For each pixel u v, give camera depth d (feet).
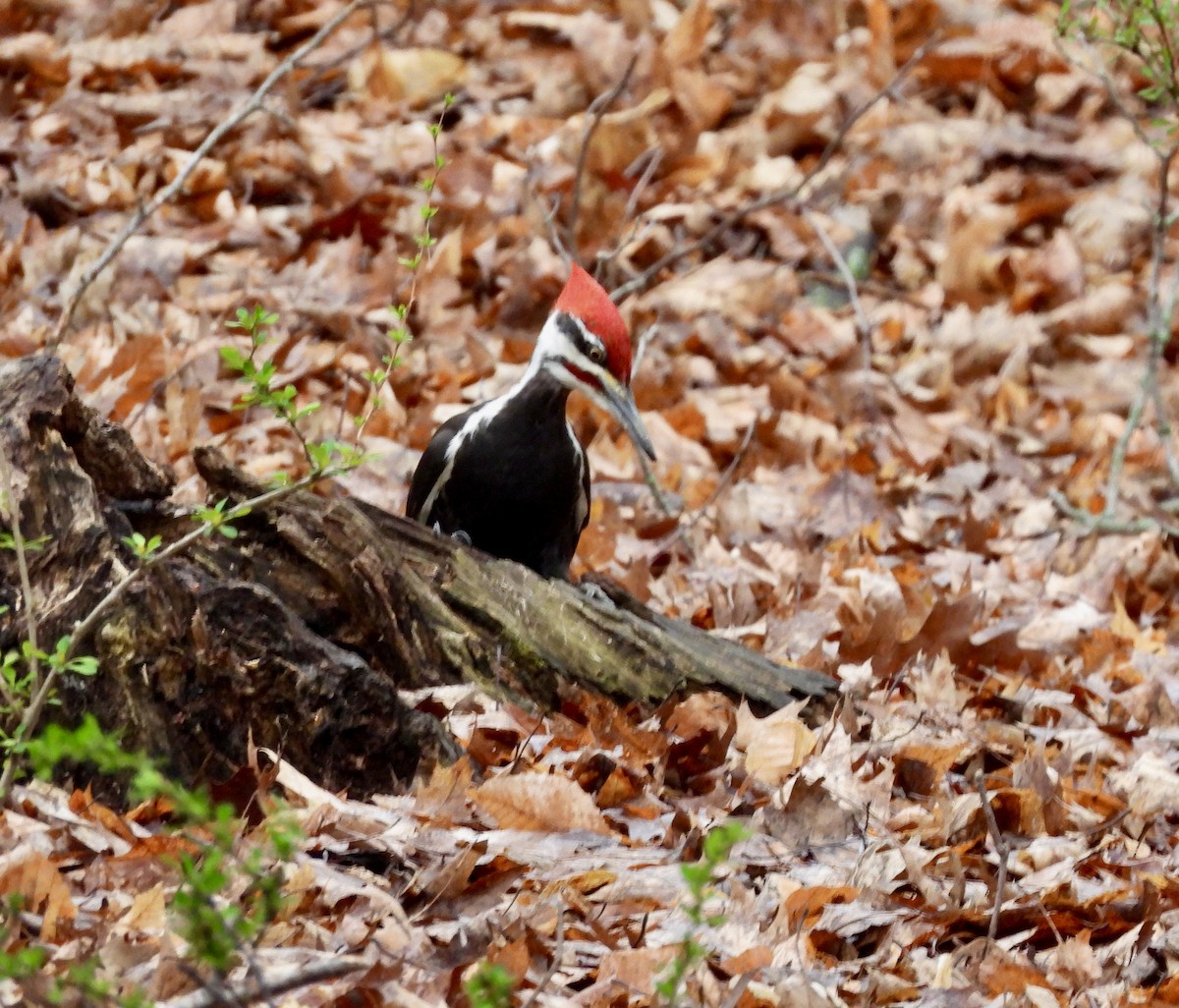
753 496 46.55
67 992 17.24
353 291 51.98
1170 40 44.78
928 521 46.26
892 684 34.63
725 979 21.43
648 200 60.85
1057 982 22.66
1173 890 25.29
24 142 56.44
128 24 63.05
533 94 64.59
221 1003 17.04
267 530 26.50
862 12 73.36
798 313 56.34
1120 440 48.57
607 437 47.96
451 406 48.19
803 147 65.62
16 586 23.62
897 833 26.91
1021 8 73.20
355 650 26.84
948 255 59.72
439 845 23.47
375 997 19.47
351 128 60.54
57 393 24.64
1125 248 62.95
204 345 47.32
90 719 16.76
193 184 55.26
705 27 65.77
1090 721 34.22
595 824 24.84
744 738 28.12
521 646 28.25
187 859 16.67
